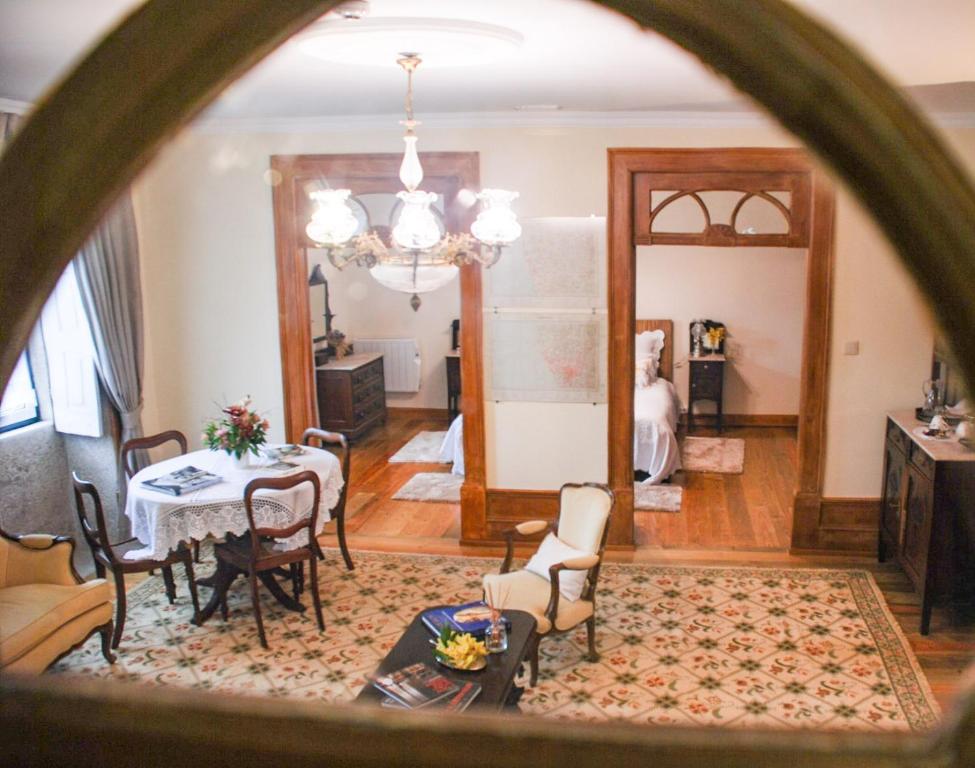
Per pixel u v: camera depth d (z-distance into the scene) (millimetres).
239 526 4875
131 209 5949
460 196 5969
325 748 166
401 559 5992
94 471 6031
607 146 5785
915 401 5812
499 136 5875
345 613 5219
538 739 169
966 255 184
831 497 5973
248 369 6488
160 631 5027
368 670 4586
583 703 4250
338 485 5641
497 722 171
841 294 5750
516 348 6047
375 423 9828
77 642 4359
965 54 3475
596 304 5934
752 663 4602
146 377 6496
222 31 192
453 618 4160
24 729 166
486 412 6156
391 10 3066
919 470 5043
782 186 5695
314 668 4621
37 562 4512
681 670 4543
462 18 3158
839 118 187
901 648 4719
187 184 6281
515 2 2930
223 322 6438
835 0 2676
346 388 8875
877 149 186
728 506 6977
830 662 4594
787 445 8633
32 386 5844
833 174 194
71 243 194
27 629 4059
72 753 166
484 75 4312
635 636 4895
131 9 196
